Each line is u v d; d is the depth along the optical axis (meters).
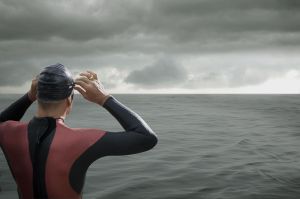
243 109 51.06
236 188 7.25
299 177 8.25
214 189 7.18
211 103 78.19
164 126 24.97
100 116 35.62
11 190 6.77
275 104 71.62
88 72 1.89
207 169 9.19
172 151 12.47
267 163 10.17
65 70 1.81
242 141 16.03
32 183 1.75
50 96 1.75
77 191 1.77
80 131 1.77
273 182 7.78
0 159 10.11
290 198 6.59
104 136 1.73
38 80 1.77
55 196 1.75
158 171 8.88
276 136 18.31
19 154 1.79
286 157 11.34
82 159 1.73
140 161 10.18
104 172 8.71
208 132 20.64
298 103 77.31
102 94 1.82
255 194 6.81
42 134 1.76
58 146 1.73
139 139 1.71
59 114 1.82
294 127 23.91
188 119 32.19
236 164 9.97
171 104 72.19
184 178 8.09
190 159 10.80
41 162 1.74
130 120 1.76
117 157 10.64
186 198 6.50
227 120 30.92
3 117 2.05
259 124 26.52
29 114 34.25
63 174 1.72
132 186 7.33
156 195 6.70
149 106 62.34
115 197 6.57
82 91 1.82
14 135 1.82
